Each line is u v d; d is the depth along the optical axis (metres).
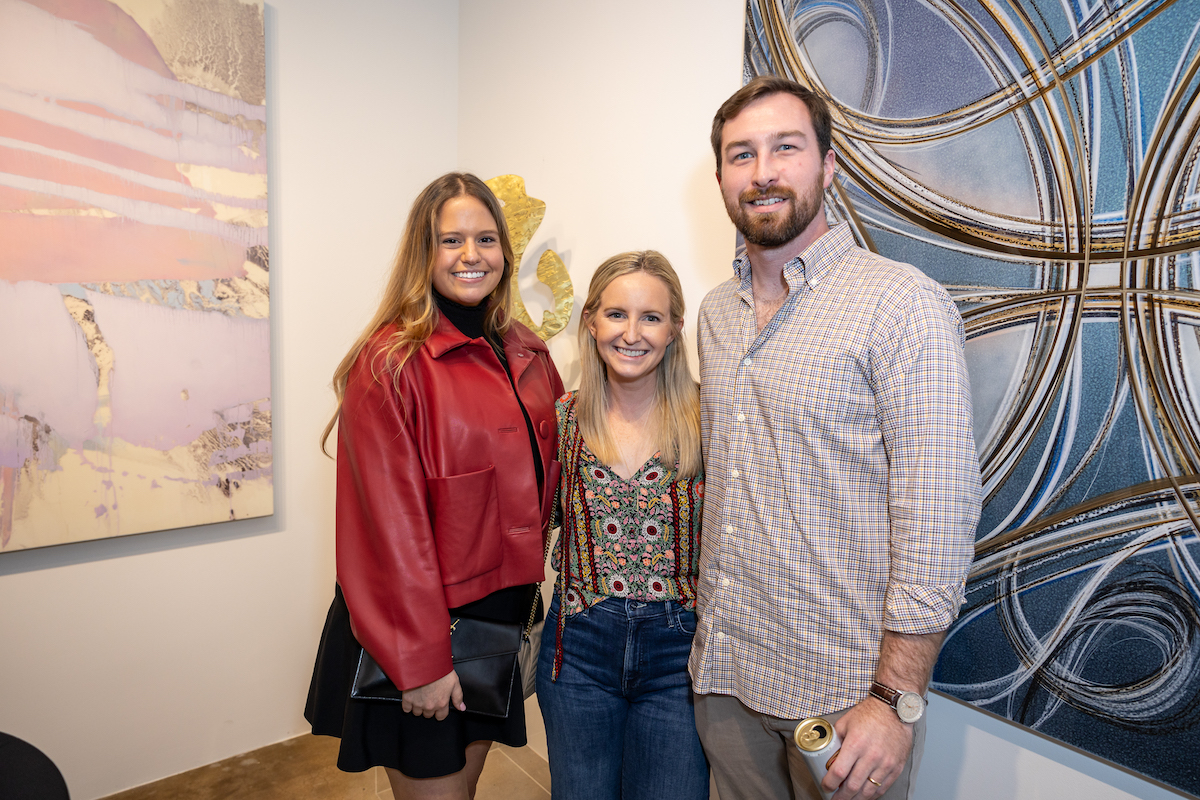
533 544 1.34
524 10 2.27
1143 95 0.97
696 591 1.30
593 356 1.33
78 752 1.98
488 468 1.30
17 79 1.72
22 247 1.75
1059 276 1.07
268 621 2.30
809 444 1.07
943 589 0.93
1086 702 1.07
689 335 1.77
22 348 1.77
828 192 1.40
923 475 0.95
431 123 2.58
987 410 1.18
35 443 1.80
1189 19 0.92
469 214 1.33
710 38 1.66
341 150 2.36
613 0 1.92
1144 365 0.99
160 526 2.00
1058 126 1.06
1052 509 1.10
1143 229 0.98
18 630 1.87
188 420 2.02
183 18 1.94
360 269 2.43
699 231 1.72
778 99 1.10
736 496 1.17
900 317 1.00
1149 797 1.04
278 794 2.06
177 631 2.13
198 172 1.99
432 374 1.29
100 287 1.85
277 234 2.24
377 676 1.22
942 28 1.19
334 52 2.32
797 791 1.13
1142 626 1.00
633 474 1.31
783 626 1.11
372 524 1.21
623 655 1.29
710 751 1.24
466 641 1.28
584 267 2.09
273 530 2.29
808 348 1.08
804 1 1.41
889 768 0.93
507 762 2.26
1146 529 1.00
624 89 1.91
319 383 2.36
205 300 2.02
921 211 1.24
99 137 1.83
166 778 2.12
